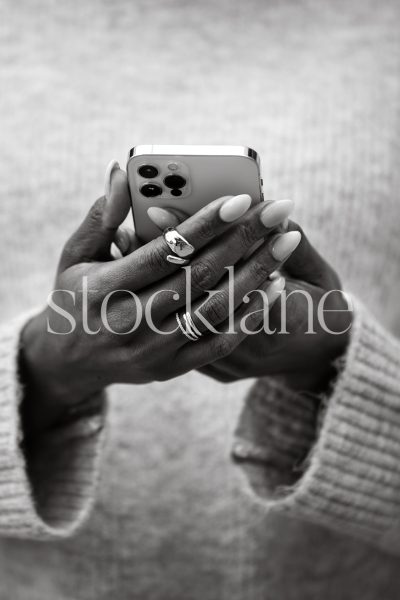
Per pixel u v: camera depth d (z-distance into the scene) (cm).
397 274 81
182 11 82
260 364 62
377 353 64
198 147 52
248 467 67
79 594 77
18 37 83
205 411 76
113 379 60
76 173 80
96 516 76
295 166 79
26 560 78
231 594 77
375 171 79
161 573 77
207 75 81
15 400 63
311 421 68
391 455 66
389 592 82
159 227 55
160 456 76
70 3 83
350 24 82
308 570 78
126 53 82
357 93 81
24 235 80
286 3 82
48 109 81
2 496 64
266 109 80
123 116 81
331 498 65
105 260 59
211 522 76
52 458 68
